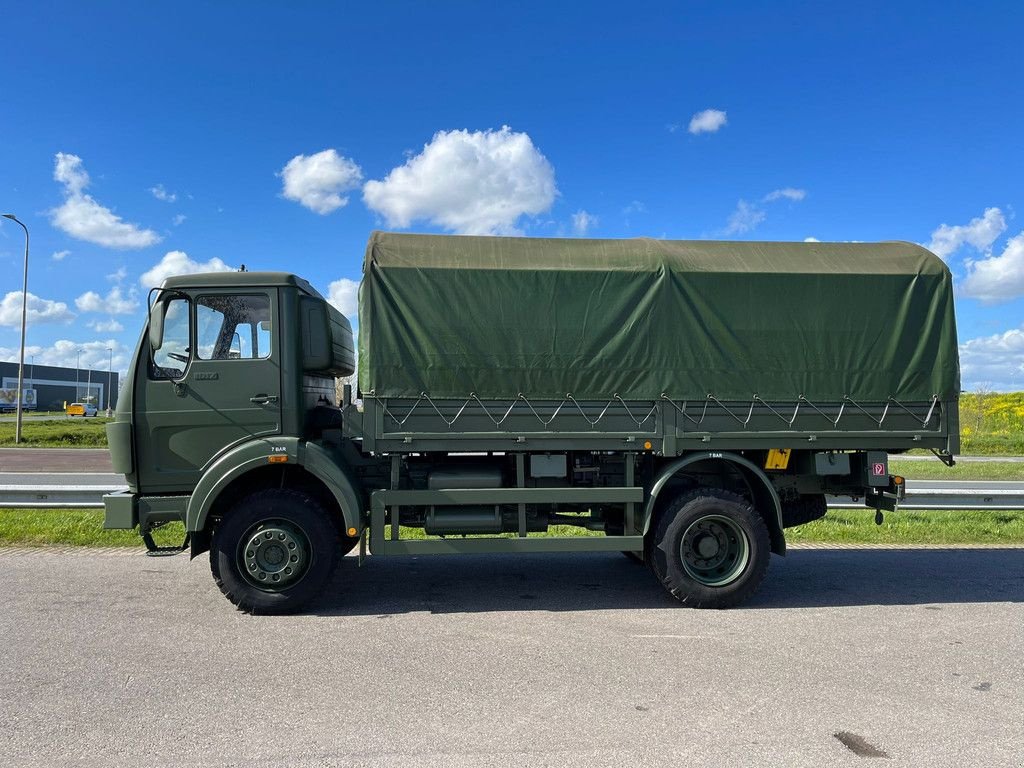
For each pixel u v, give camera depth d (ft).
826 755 10.61
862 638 16.55
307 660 14.70
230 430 18.86
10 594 19.70
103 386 354.54
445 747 10.75
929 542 28.94
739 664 14.66
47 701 12.42
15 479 53.21
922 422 20.74
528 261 19.95
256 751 10.56
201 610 18.39
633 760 10.37
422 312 19.29
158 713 11.93
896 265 21.07
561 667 14.39
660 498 20.21
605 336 19.80
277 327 19.06
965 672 14.32
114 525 18.37
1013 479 57.26
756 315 20.31
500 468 20.25
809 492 21.70
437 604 19.36
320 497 19.57
